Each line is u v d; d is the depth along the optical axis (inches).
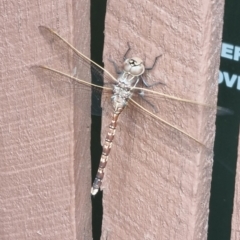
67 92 22.4
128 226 23.0
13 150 23.5
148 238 22.7
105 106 22.5
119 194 22.9
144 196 22.5
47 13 22.0
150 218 22.5
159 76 21.5
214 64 21.1
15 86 22.9
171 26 21.1
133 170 22.5
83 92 22.5
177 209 22.0
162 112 21.7
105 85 22.4
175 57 21.2
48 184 23.4
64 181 23.1
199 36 20.8
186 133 21.4
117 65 22.1
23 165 23.5
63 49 22.1
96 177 22.7
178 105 21.4
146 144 22.1
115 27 21.9
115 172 22.8
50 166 23.2
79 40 22.1
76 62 22.2
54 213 23.5
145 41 21.5
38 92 22.7
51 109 22.7
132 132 22.3
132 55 21.8
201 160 21.5
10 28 22.5
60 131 22.8
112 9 21.8
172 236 22.3
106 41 22.1
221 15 20.9
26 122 23.1
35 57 22.5
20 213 24.0
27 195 23.7
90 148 23.4
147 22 21.4
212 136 21.6
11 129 23.3
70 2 21.7
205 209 22.1
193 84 21.1
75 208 23.3
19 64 22.7
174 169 21.8
